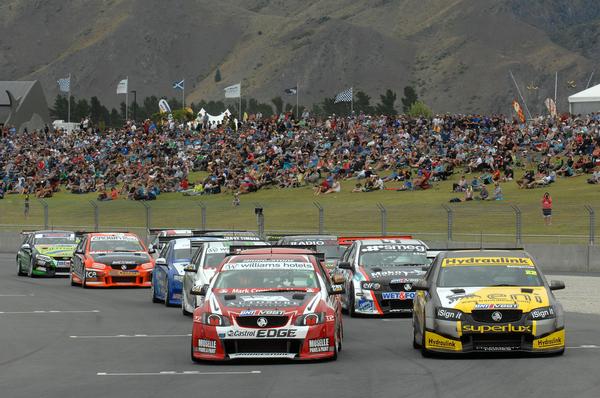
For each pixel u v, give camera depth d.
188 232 89.75
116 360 41.41
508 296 39.81
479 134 167.62
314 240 72.94
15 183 191.38
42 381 35.44
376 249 64.75
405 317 61.56
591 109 190.12
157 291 72.25
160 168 180.75
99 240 90.06
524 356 40.22
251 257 42.91
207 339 38.94
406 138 173.88
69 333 52.81
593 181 138.25
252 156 179.12
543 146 156.38
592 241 105.56
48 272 101.50
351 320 59.81
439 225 122.81
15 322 59.00
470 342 39.34
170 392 32.44
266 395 31.47
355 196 151.62
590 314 62.53
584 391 31.47
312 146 178.12
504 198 135.12
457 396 30.92
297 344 38.75
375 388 32.72
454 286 41.34
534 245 108.00
